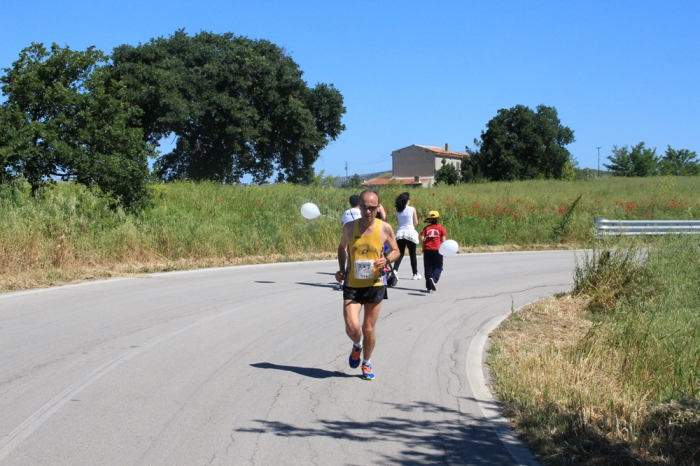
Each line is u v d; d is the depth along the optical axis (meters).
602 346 7.31
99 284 11.44
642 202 29.17
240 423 5.02
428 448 4.66
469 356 7.26
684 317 8.91
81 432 4.72
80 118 15.45
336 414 5.31
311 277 13.12
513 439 4.88
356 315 6.12
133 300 9.98
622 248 11.31
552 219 23.31
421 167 88.50
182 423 4.97
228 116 43.31
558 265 16.45
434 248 11.66
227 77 43.50
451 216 22.30
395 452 4.57
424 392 5.96
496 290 12.16
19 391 5.59
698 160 86.25
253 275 13.27
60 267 12.31
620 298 10.12
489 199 26.62
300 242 17.38
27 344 7.15
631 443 4.61
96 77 15.91
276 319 8.91
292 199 22.72
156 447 4.50
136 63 40.22
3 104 15.03
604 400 5.54
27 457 4.26
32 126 14.60
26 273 11.54
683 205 28.41
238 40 47.25
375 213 6.05
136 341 7.43
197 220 17.64
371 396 5.80
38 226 12.69
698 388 6.08
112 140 15.84
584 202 28.12
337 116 49.22
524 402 5.54
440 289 12.18
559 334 8.48
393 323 9.02
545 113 72.50
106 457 4.30
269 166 48.00
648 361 6.67
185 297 10.39
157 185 22.47
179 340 7.56
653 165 84.12
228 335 7.90
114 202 15.77
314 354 7.18
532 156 69.69
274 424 5.03
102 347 7.11
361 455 4.49
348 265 6.20
